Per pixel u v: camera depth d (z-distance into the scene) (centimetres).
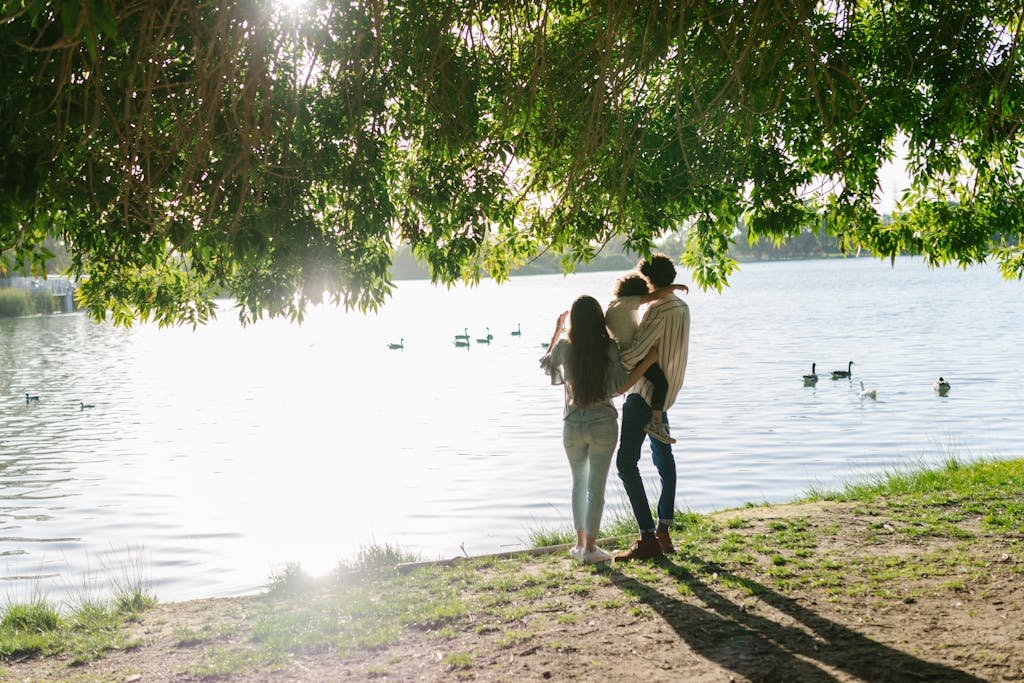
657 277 694
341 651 573
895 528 805
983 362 3447
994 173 901
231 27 516
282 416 2744
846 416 2314
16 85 473
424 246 746
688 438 2019
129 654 598
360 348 5794
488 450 2000
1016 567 667
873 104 678
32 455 2145
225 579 1080
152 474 1858
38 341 6950
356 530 1308
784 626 567
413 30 630
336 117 623
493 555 799
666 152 667
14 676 565
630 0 521
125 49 519
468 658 543
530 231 848
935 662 496
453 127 652
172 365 4834
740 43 566
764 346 4491
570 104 643
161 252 671
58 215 635
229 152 549
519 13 636
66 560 1205
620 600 629
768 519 862
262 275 710
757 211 744
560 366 714
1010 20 660
